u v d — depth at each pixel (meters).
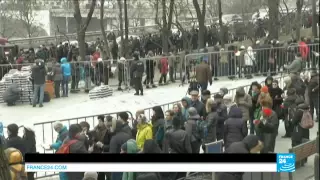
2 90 23.83
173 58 27.09
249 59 26.31
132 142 10.62
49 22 69.81
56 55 33.75
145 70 26.09
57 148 12.08
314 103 16.95
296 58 22.31
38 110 22.20
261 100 14.38
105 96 24.23
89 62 25.86
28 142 11.52
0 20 63.81
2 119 20.62
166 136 11.68
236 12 61.28
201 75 21.50
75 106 22.59
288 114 15.77
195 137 12.52
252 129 15.55
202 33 34.59
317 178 6.71
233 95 19.97
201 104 14.33
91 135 12.30
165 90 25.25
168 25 35.28
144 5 64.56
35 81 22.94
